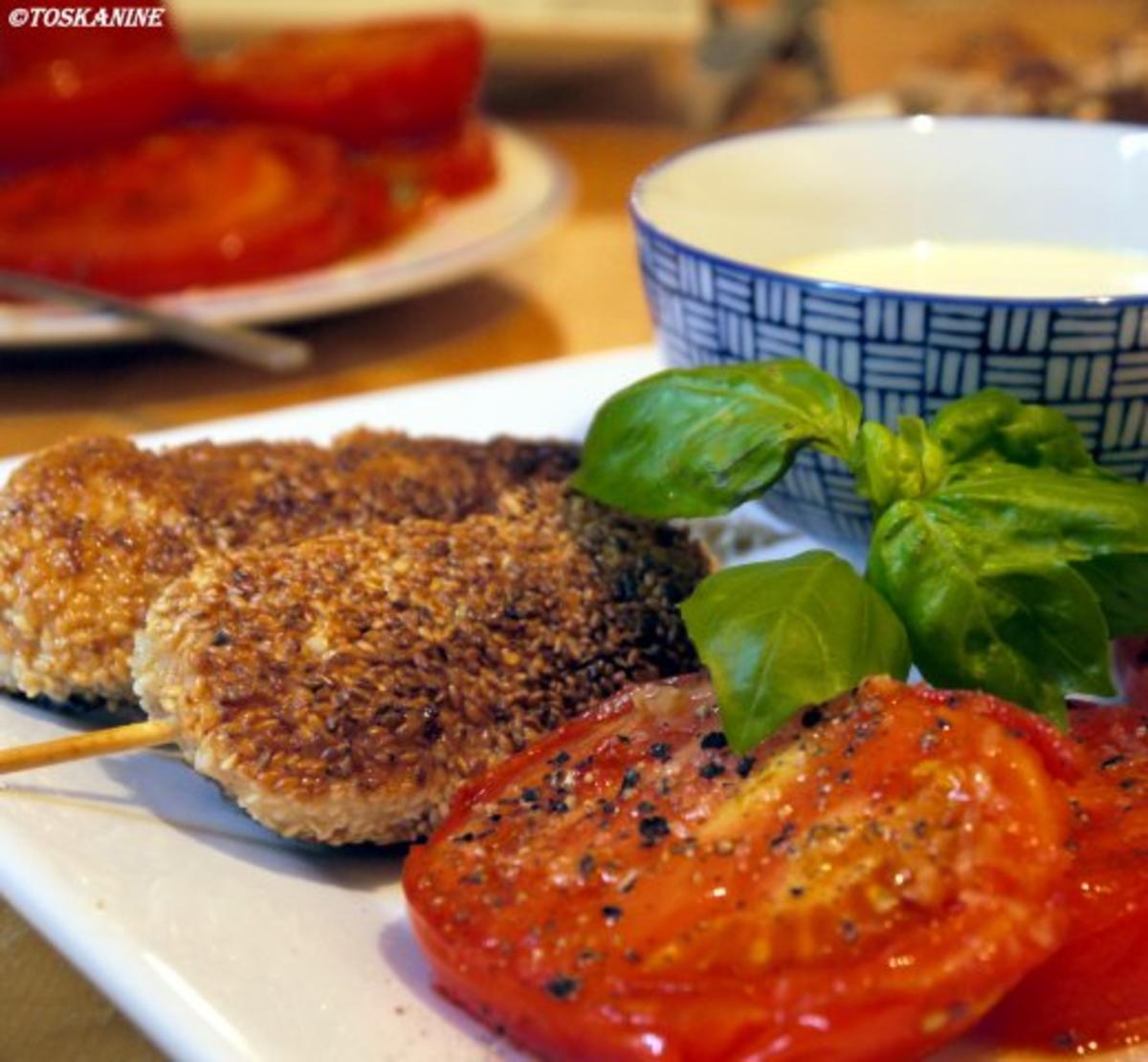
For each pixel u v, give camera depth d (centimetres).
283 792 27
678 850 26
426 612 30
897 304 32
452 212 56
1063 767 26
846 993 24
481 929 25
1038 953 24
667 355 37
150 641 29
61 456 32
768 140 39
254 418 39
